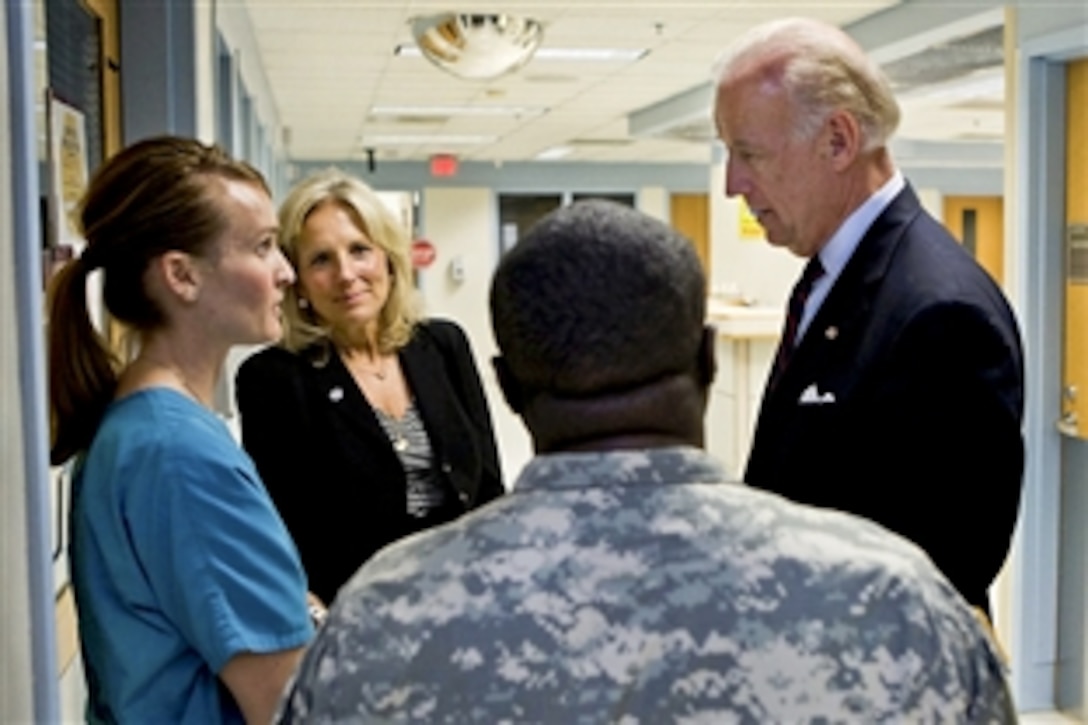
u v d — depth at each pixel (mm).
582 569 777
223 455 1230
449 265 15656
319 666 802
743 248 8281
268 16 5875
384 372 2078
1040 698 3809
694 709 746
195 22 2945
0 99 1120
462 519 851
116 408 1270
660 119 9602
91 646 1268
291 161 15164
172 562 1190
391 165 15469
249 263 1328
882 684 753
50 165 1922
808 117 1578
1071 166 3697
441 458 2039
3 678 1083
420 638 773
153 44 2900
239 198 1321
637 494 802
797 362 1608
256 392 1974
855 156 1587
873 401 1497
